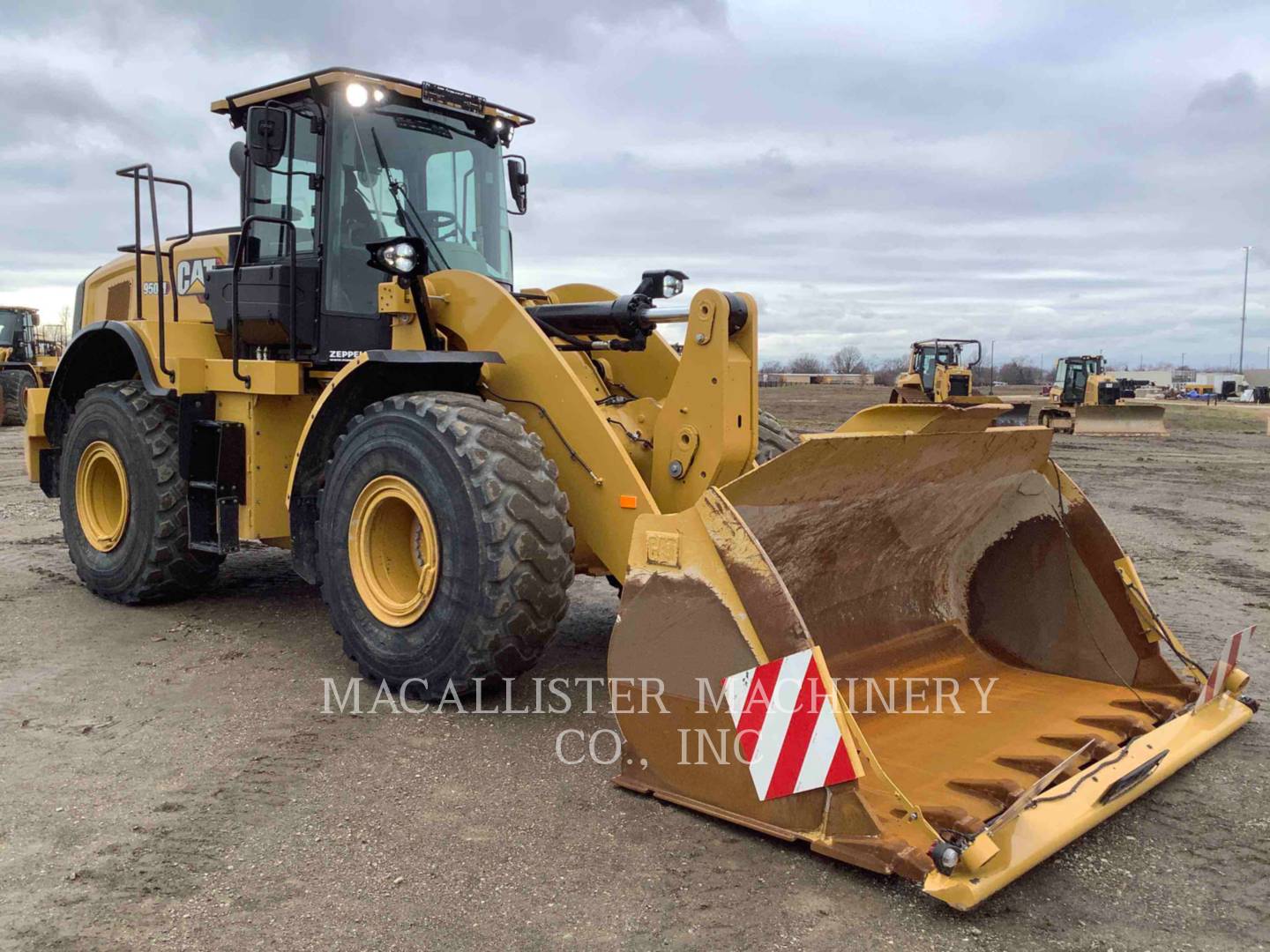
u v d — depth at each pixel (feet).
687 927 8.58
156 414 18.71
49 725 13.15
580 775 11.66
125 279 22.61
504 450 13.01
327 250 16.28
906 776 10.62
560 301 18.29
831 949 8.29
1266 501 39.93
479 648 12.87
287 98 17.15
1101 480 47.67
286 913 8.73
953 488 13.46
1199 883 9.45
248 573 22.82
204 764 11.89
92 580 19.81
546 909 8.84
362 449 14.14
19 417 68.59
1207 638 18.06
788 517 11.59
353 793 11.14
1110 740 11.52
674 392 13.42
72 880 9.24
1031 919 8.82
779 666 9.71
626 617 10.95
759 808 9.97
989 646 14.70
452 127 17.78
